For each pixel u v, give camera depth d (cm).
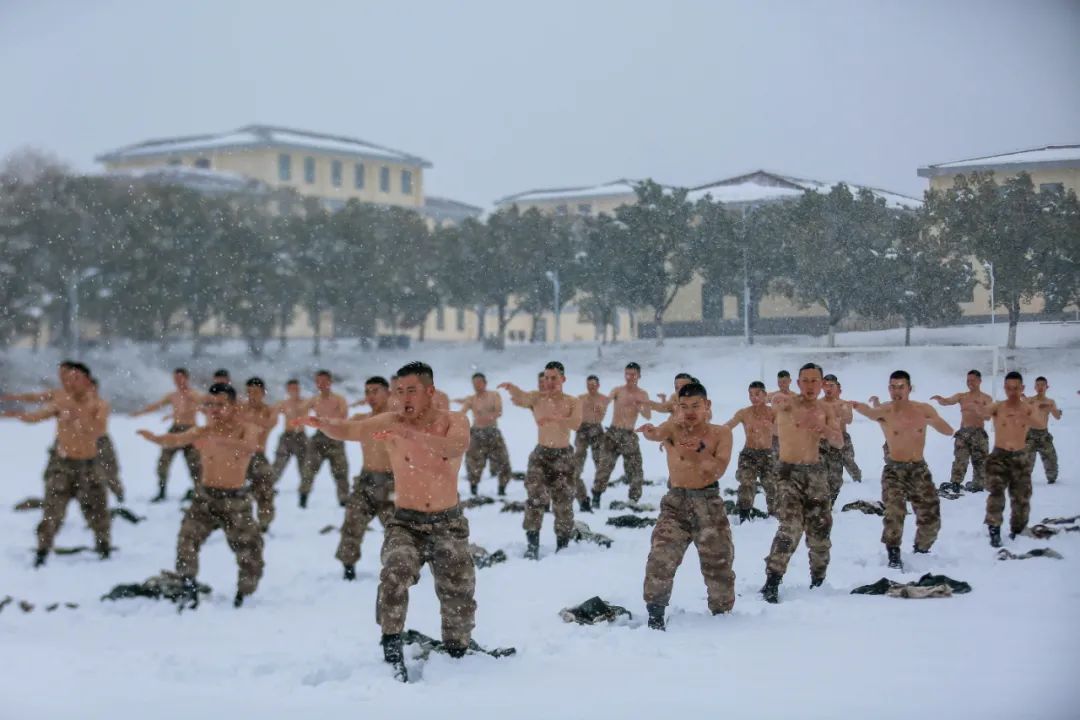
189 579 1134
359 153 7569
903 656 758
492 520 1659
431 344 6275
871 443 2747
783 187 6031
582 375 5150
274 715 657
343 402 1920
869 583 1107
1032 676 689
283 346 5675
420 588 1152
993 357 2819
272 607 1090
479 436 1967
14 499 2042
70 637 942
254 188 6034
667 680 718
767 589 1030
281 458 1927
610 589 1087
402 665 769
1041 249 4156
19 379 4941
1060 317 4203
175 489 2200
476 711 655
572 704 664
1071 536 1360
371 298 5784
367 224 5862
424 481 823
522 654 823
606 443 1762
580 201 7919
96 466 1398
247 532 1120
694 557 1299
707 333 5722
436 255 6006
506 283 5962
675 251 5406
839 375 4291
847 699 647
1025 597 984
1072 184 4234
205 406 1125
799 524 1048
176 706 683
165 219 5459
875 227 4584
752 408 1599
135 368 5134
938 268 4425
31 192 5356
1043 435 1939
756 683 697
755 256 5188
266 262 5581
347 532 1241
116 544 1529
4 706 684
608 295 5672
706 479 947
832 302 4712
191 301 5503
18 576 1280
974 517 1568
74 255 5362
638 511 1706
